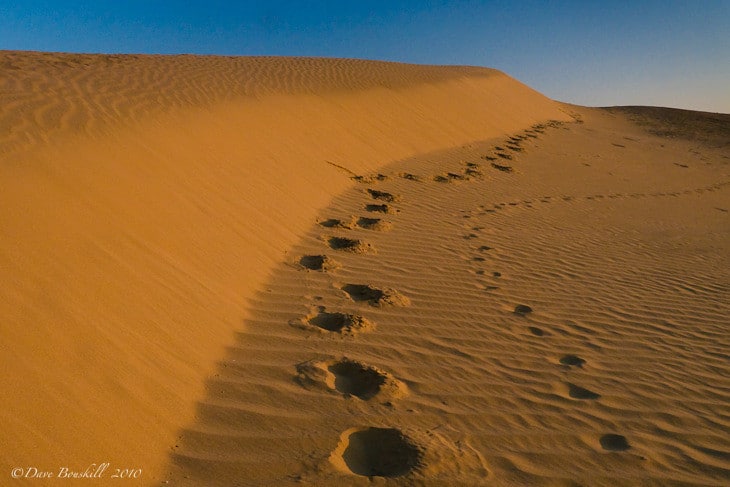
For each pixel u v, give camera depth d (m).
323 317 4.34
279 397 3.17
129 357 2.92
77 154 4.57
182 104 8.68
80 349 2.73
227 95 10.91
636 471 2.86
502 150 17.00
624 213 10.89
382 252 6.25
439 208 9.13
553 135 22.81
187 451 2.61
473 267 6.20
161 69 13.54
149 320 3.31
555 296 5.56
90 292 3.12
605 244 8.14
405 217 8.15
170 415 2.78
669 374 4.05
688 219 11.01
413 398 3.35
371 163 11.48
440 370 3.75
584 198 11.96
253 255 5.11
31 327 2.62
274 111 10.80
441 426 3.07
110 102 7.51
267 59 21.61
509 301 5.26
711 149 25.84
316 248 5.97
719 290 6.31
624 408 3.49
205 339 3.54
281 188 7.19
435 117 17.47
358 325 4.21
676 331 4.94
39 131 5.00
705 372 4.13
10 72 9.04
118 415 2.55
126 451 2.42
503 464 2.79
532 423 3.21
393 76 20.95
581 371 3.96
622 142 24.50
